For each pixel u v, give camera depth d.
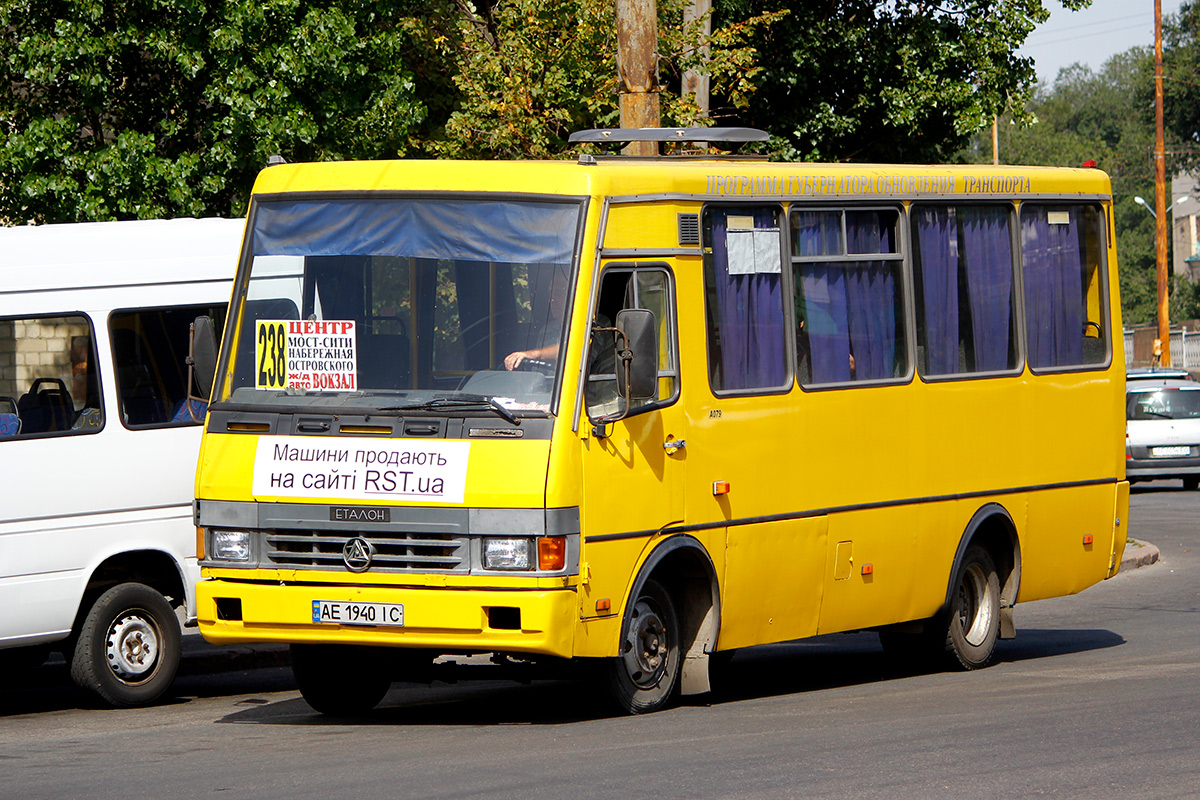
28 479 16.66
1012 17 44.19
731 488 15.73
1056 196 20.27
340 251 14.92
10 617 16.44
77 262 17.41
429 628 13.90
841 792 11.41
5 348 16.83
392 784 11.86
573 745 13.53
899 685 18.00
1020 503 19.45
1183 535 36.69
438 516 13.88
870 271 17.69
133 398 17.52
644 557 14.71
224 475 14.60
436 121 33.59
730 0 39.38
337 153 28.20
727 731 14.22
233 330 15.07
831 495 16.89
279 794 11.60
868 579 17.42
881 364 17.70
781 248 16.59
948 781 11.80
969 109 43.78
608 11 30.48
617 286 14.77
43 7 27.16
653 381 14.02
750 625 16.11
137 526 17.34
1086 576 20.62
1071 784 11.68
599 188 14.53
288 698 18.06
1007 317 19.48
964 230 18.98
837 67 43.47
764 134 18.38
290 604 14.25
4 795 12.00
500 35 32.09
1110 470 20.84
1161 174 78.06
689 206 15.52
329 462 14.26
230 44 26.97
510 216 14.58
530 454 13.80
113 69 27.56
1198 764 12.40
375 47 28.44
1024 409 19.50
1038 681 17.81
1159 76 79.00
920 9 44.84
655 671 15.43
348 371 14.59
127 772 12.87
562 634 13.80
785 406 16.36
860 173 17.64
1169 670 18.19
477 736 14.22
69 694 19.20
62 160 26.92
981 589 19.27
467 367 14.30
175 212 27.48
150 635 17.50
